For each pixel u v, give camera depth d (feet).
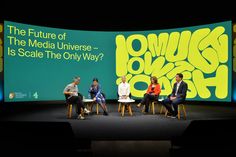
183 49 30.83
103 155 15.67
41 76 30.07
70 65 31.68
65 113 23.94
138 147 15.69
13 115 22.56
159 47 31.94
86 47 32.32
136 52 32.71
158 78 32.01
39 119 20.44
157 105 30.55
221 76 28.66
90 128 17.89
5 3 27.20
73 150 16.43
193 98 30.50
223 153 16.55
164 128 17.90
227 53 28.25
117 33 32.89
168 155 15.81
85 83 32.24
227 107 28.02
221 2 27.71
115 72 33.06
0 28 27.14
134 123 19.45
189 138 17.70
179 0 28.68
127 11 30.60
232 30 27.86
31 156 16.78
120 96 24.47
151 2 29.35
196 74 30.22
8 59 27.71
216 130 19.35
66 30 31.45
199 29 29.91
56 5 29.04
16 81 28.32
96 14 30.81
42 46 30.09
